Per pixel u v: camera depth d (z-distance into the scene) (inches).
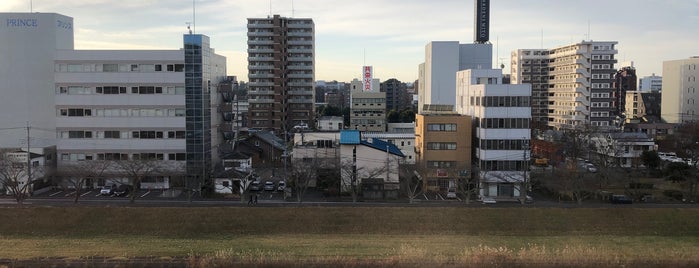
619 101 6407.5
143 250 1669.5
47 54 2800.2
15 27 2768.2
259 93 5029.5
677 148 3833.7
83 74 2812.5
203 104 2861.7
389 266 1457.9
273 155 3577.8
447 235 1920.5
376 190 2490.2
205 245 1749.5
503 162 2583.7
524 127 2583.7
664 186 2711.6
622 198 2330.2
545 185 2581.2
